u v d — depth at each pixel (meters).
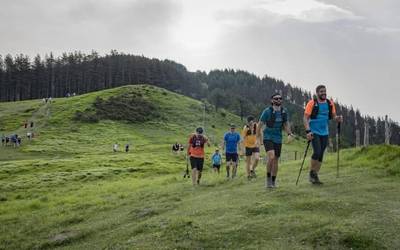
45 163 55.78
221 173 27.75
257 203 11.24
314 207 10.27
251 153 18.17
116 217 13.88
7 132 101.19
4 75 177.00
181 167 55.62
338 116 13.08
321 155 12.83
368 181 12.84
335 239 8.19
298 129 164.88
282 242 8.43
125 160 61.44
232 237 9.02
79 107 127.06
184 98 168.00
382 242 7.91
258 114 190.00
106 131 108.25
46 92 189.50
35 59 182.75
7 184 39.28
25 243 13.16
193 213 11.41
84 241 11.85
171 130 124.38
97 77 190.25
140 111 133.88
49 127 107.19
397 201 10.28
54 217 16.86
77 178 43.03
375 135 181.62
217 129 140.00
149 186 26.03
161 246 9.16
